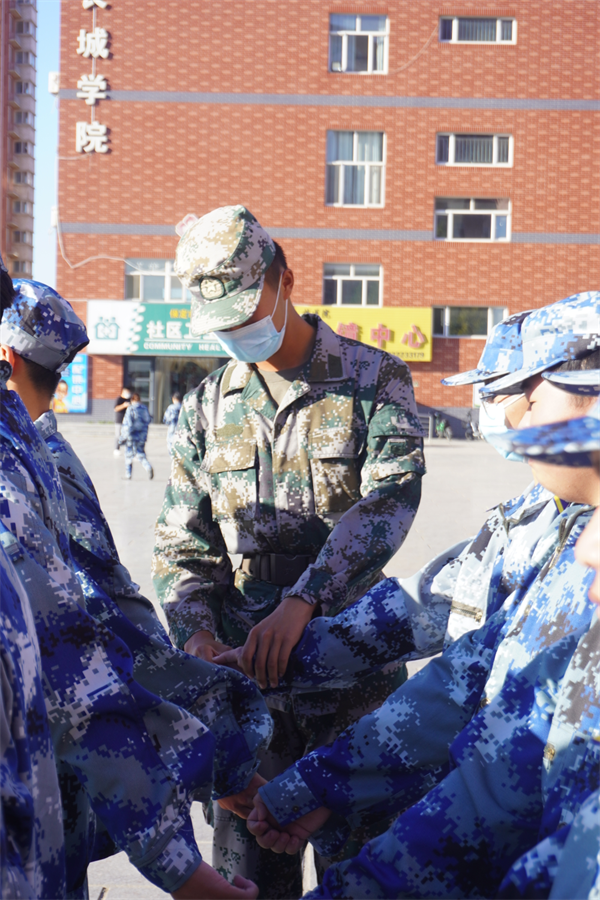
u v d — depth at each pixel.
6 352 1.33
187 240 1.60
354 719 1.64
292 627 1.46
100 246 20.08
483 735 0.96
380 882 0.95
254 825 1.23
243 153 19.66
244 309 1.54
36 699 0.81
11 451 1.03
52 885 0.87
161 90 19.58
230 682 1.37
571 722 0.86
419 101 19.42
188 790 1.06
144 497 8.95
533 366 0.99
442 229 19.86
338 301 19.98
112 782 1.00
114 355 20.80
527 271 19.77
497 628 1.13
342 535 1.57
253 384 1.74
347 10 19.25
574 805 0.82
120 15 19.42
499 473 11.82
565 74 19.38
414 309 19.77
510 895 0.77
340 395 1.71
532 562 1.14
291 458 1.70
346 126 19.50
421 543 6.18
